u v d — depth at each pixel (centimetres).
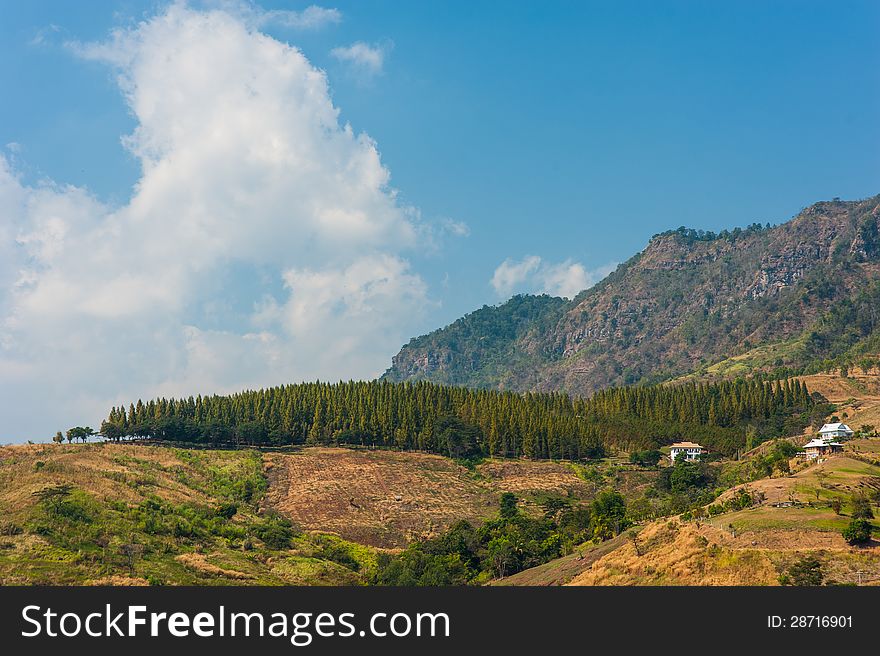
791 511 11075
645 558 10781
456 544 15275
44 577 10825
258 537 15425
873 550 9656
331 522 17775
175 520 14512
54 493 14000
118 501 14625
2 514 12788
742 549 10075
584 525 15750
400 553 16038
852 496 11481
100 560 11788
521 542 14612
